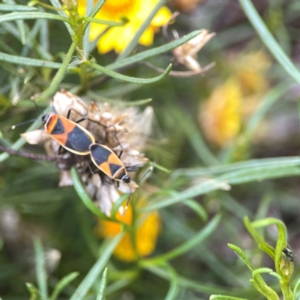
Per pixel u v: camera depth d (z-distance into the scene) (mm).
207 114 299
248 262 185
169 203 228
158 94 309
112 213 210
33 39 227
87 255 286
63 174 213
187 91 322
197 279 288
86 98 224
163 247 299
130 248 264
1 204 268
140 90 302
